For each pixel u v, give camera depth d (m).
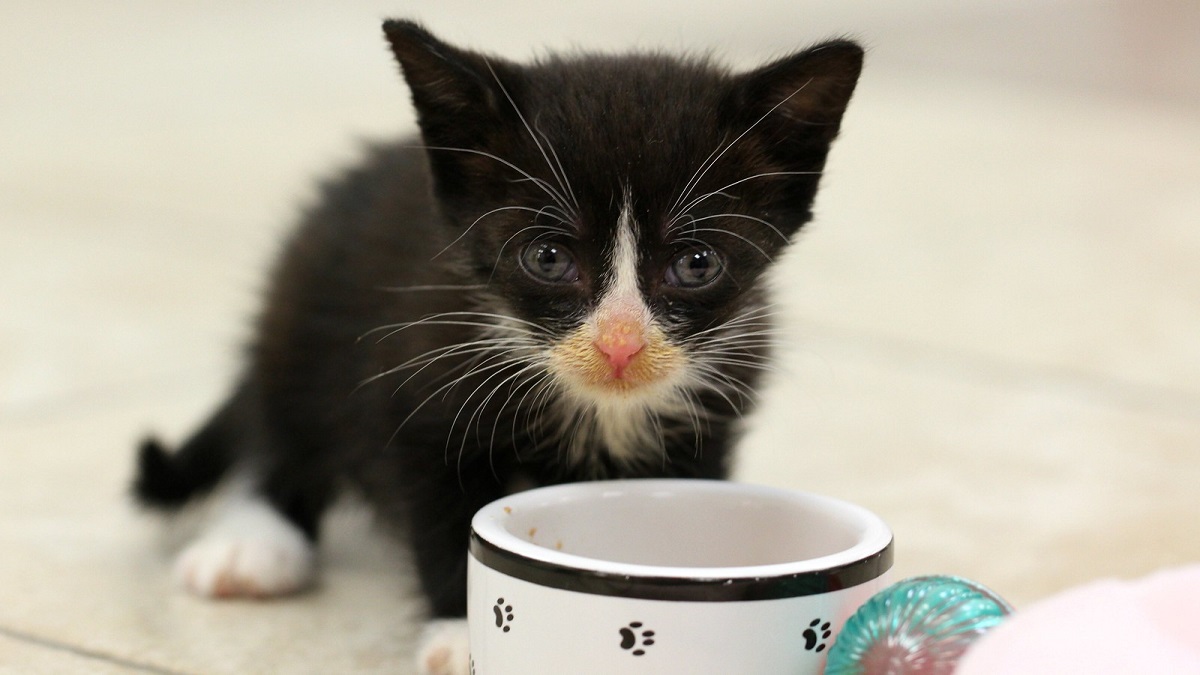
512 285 0.49
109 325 0.74
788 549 0.46
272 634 0.49
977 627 0.41
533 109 0.49
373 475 0.51
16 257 0.86
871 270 0.88
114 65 1.57
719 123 0.49
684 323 0.49
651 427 0.51
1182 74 1.81
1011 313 0.78
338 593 0.52
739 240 0.50
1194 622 0.39
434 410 0.49
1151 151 1.28
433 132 0.50
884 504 0.57
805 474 0.59
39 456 0.60
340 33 1.85
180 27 1.87
